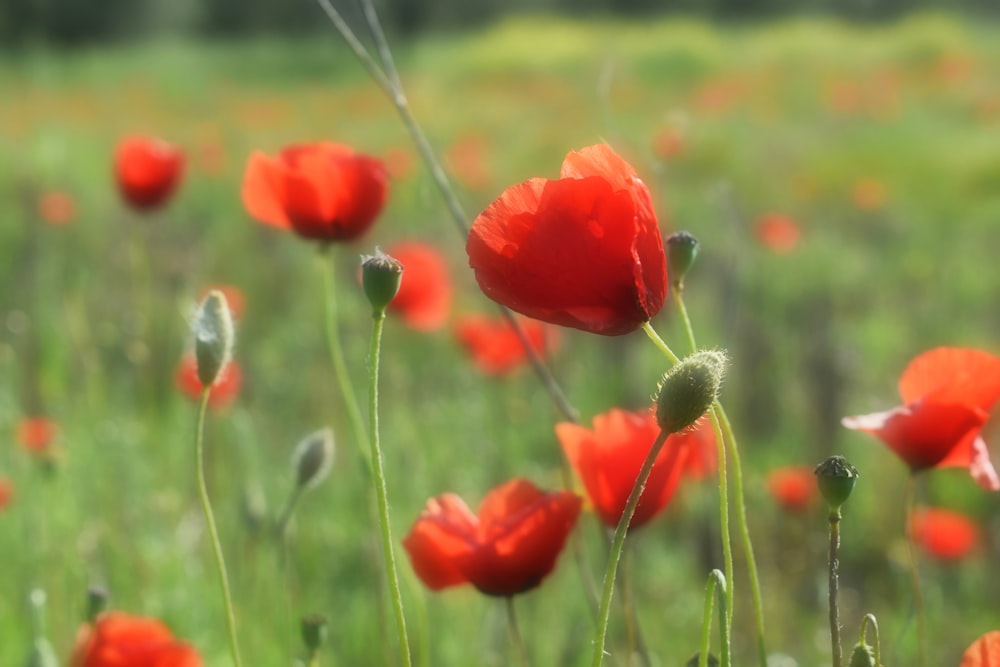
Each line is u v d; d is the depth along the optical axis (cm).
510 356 535
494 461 597
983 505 571
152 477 522
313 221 270
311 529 479
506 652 399
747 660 449
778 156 1842
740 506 168
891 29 4450
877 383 729
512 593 208
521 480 222
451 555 205
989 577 499
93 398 595
